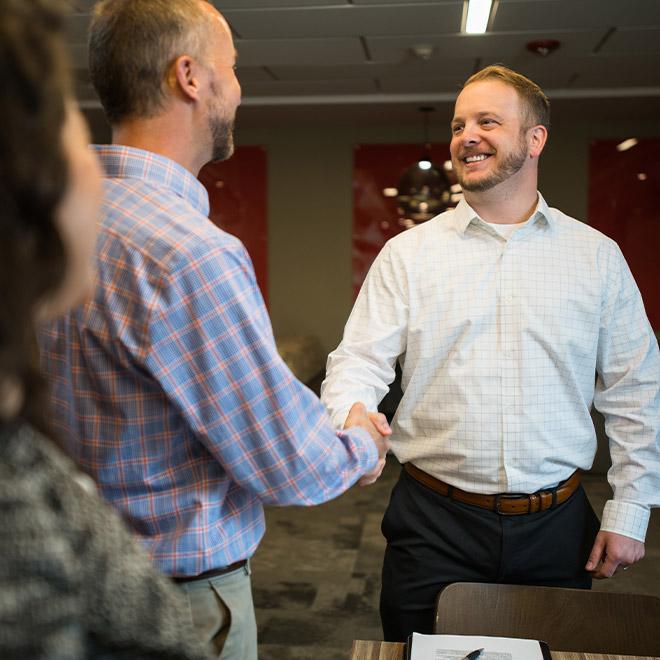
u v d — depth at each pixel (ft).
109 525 1.72
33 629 1.49
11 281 1.46
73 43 14.74
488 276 5.94
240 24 14.21
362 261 25.12
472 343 5.91
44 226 1.52
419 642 4.51
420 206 22.45
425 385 6.09
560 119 23.44
